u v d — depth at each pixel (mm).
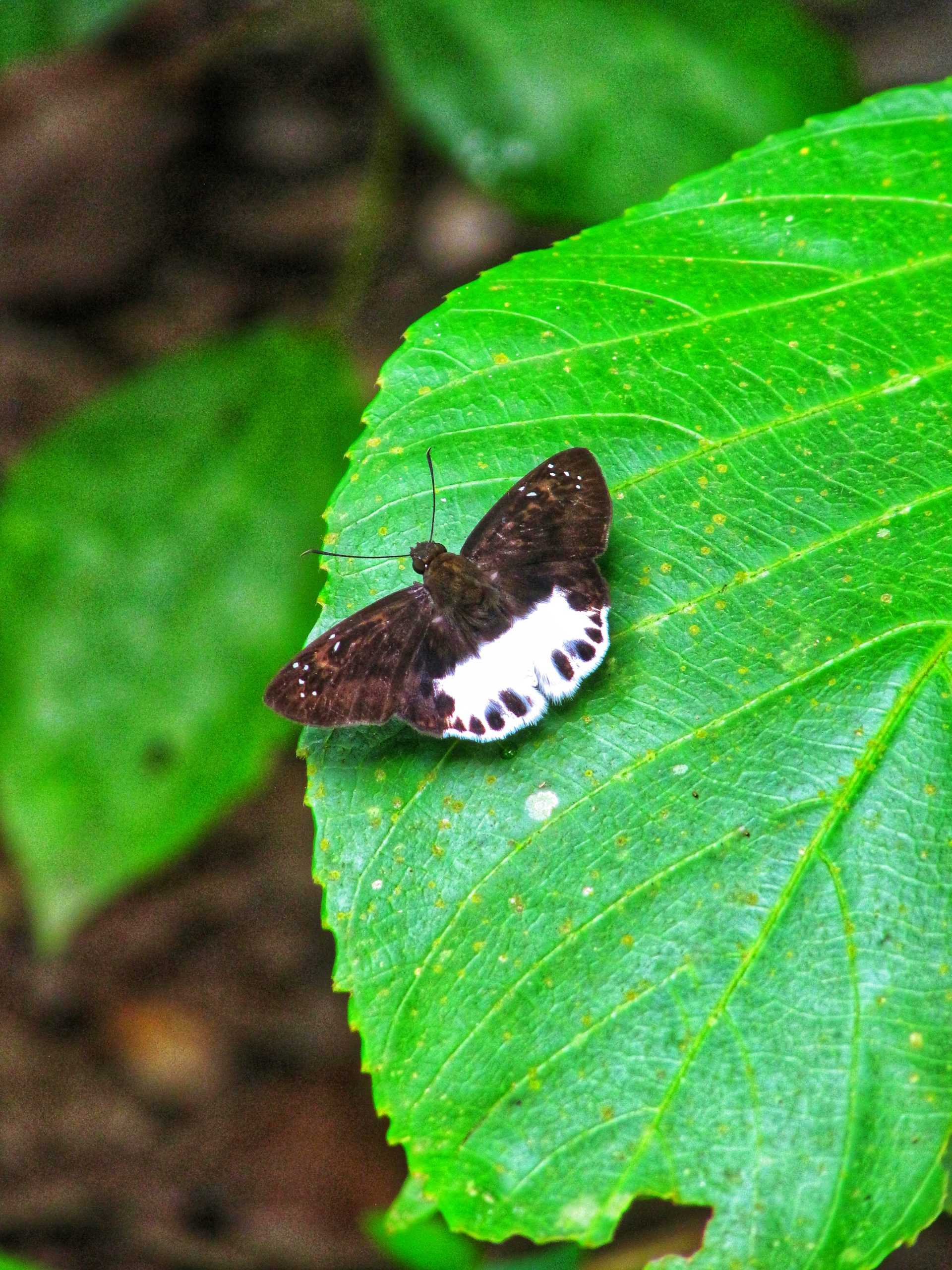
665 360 368
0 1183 516
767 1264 342
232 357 465
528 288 373
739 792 353
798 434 365
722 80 459
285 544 460
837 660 355
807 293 373
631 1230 463
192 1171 520
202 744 453
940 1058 344
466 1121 347
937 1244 463
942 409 364
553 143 458
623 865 352
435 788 356
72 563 458
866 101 384
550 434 366
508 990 349
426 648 360
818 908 348
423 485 365
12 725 452
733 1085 345
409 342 370
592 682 358
